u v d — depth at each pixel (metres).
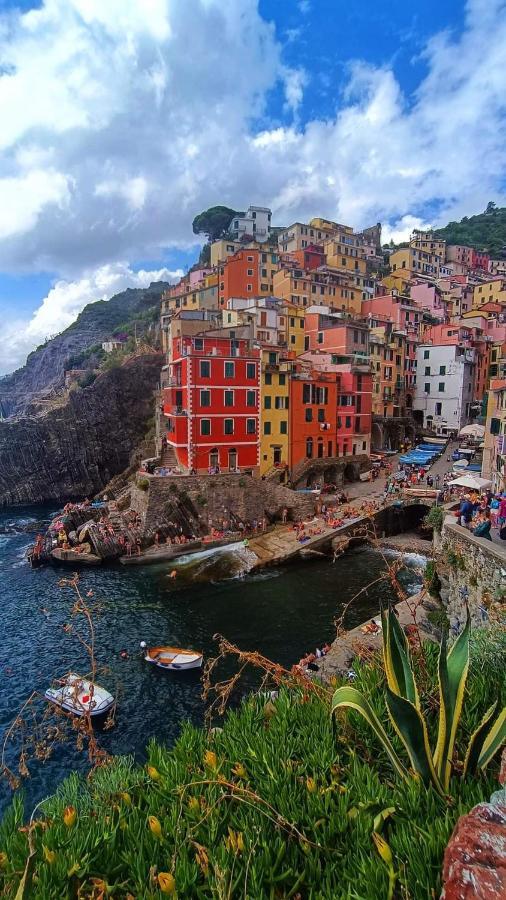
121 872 4.35
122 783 5.55
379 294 93.12
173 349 52.19
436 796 4.57
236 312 66.12
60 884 4.07
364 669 7.46
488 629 8.37
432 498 42.81
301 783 5.06
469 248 126.50
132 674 23.91
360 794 4.80
